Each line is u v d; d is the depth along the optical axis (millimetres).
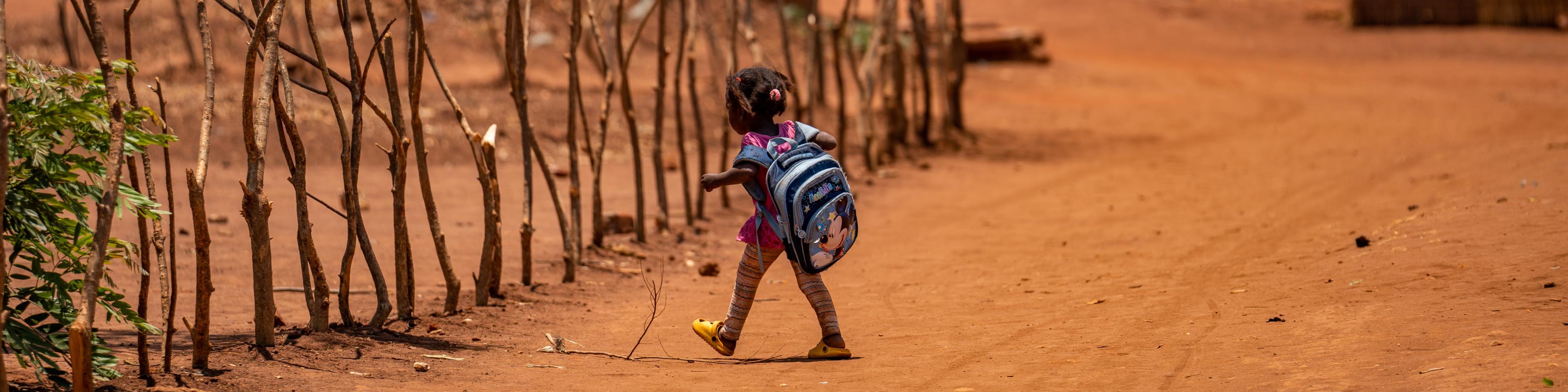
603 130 8180
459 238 8477
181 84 14727
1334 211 8875
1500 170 9711
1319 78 25719
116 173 3307
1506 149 12070
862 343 5023
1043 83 24438
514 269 7355
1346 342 4090
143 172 10469
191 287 6359
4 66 2963
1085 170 13445
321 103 13680
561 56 20031
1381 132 16641
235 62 16484
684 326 5652
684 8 9219
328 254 7578
